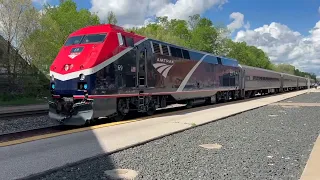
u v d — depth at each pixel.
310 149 9.56
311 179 6.43
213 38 74.25
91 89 13.39
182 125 13.62
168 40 56.69
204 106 24.69
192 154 8.73
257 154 8.85
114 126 13.32
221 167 7.50
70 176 6.65
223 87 28.84
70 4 46.91
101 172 6.95
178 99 20.78
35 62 34.91
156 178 6.59
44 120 16.44
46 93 37.22
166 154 8.69
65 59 14.35
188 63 21.91
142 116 17.38
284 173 7.07
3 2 32.88
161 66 18.48
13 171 6.81
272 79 52.59
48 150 8.84
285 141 10.79
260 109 22.81
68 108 13.66
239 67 34.34
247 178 6.69
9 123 15.28
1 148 9.11
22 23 33.69
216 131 12.63
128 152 8.86
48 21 37.44
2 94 32.50
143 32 56.47
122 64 15.12
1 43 32.94
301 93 56.91
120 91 14.93
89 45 14.38
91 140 10.24
